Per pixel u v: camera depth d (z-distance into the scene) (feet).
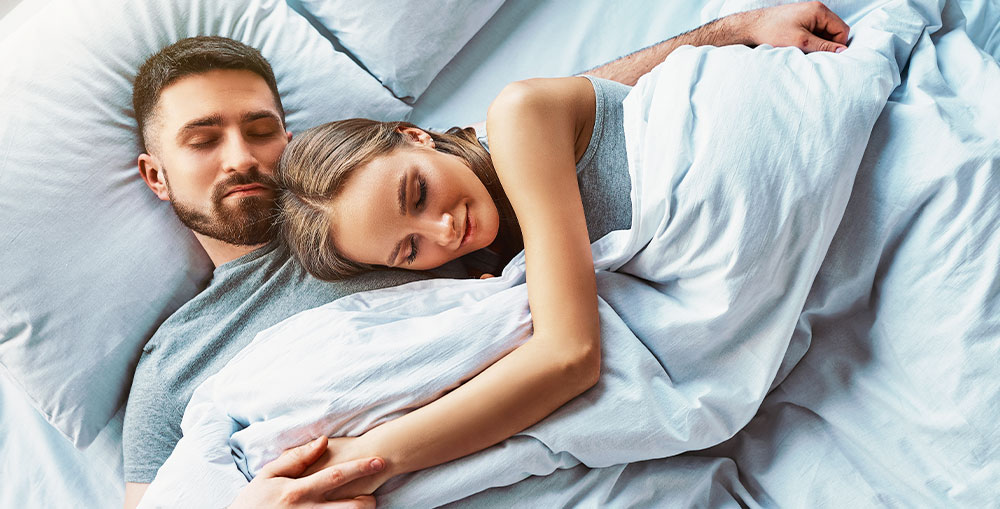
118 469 3.34
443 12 3.69
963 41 2.81
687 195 2.49
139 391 3.13
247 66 3.23
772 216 2.42
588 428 2.41
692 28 3.79
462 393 2.38
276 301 3.13
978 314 2.33
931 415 2.43
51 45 3.19
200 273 3.31
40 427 3.44
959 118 2.53
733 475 2.66
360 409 2.42
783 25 3.26
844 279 2.60
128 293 3.17
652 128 2.65
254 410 2.53
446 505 2.47
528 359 2.38
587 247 2.57
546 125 2.68
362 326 2.65
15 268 3.01
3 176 3.03
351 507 2.29
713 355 2.64
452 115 3.83
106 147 3.18
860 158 2.49
